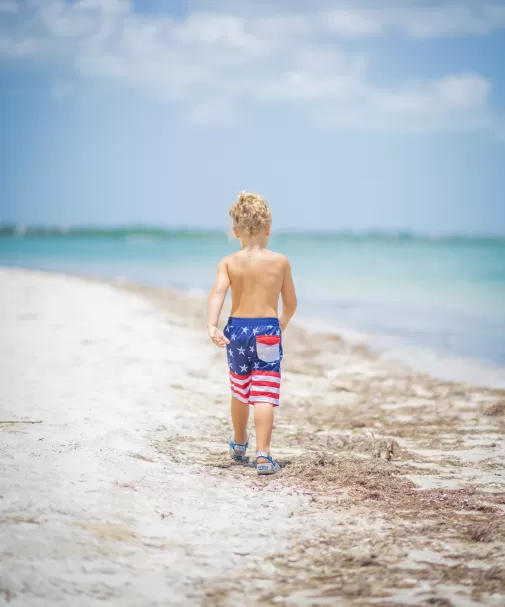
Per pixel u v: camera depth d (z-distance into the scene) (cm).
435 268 2833
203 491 330
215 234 10694
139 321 1018
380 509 320
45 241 8206
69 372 617
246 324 386
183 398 559
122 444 400
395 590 233
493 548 269
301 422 538
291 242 8394
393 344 971
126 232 10800
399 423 541
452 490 358
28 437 392
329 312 1380
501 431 516
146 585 224
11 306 1132
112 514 282
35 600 205
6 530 249
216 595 223
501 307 1454
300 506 318
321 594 229
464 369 787
